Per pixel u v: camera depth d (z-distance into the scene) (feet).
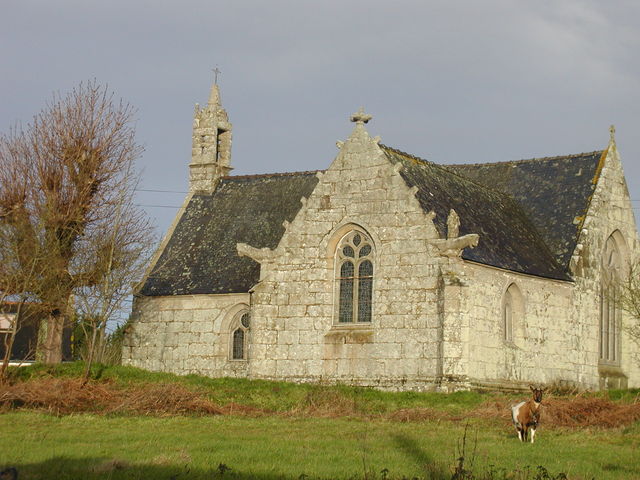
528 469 74.84
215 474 71.97
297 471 74.13
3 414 112.68
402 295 145.18
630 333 169.17
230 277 175.11
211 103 201.05
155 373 151.23
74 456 79.51
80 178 166.30
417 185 152.35
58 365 151.23
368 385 145.38
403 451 85.92
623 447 93.20
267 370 152.76
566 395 139.44
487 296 148.36
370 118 152.76
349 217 151.12
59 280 160.04
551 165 186.09
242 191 193.06
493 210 168.66
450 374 138.00
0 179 163.53
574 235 171.12
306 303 152.15
